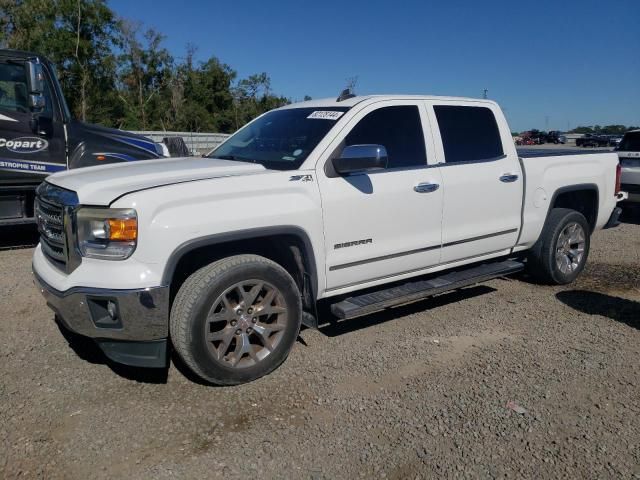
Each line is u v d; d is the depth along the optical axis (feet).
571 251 20.22
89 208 11.38
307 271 13.46
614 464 9.89
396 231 14.88
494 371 13.33
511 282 20.75
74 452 10.05
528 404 11.84
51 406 11.55
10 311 16.65
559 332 15.81
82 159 23.93
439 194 15.65
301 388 12.45
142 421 11.07
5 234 27.63
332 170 13.75
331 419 11.22
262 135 15.97
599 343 15.03
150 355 11.69
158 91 145.07
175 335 11.71
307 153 13.75
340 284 14.23
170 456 9.98
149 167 13.58
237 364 12.37
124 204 11.03
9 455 9.92
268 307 12.69
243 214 12.08
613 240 28.94
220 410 11.51
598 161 20.89
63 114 23.76
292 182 12.94
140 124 134.31
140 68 135.13
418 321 16.60
